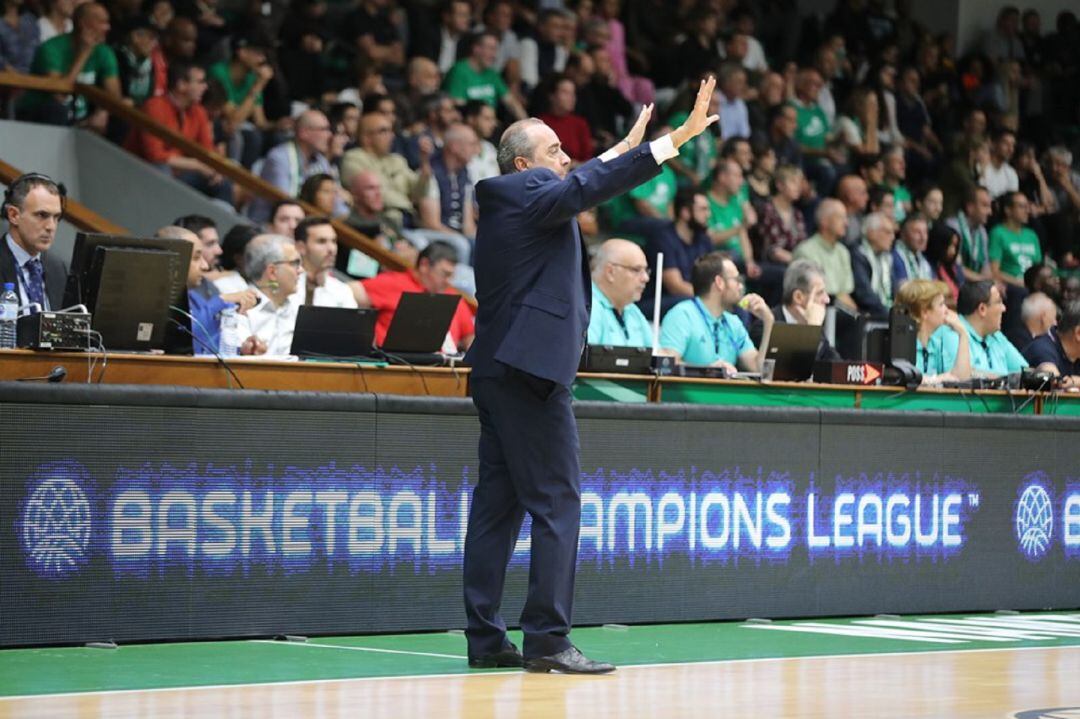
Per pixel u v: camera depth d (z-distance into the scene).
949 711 9.77
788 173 28.12
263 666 11.26
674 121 29.12
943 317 19.19
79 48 24.50
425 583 13.35
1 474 11.60
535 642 11.27
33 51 24.77
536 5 31.48
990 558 16.47
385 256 22.44
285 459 12.70
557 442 11.27
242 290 16.61
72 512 11.86
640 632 13.84
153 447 12.16
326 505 12.87
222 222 23.72
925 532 16.03
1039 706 10.03
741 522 14.88
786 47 35.12
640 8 33.12
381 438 13.12
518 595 13.71
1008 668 11.91
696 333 18.09
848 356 22.27
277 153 24.44
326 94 27.41
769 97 31.34
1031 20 38.94
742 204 27.64
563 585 11.30
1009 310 29.23
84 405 11.89
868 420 15.65
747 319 21.03
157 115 24.27
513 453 11.29
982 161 33.22
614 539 14.15
